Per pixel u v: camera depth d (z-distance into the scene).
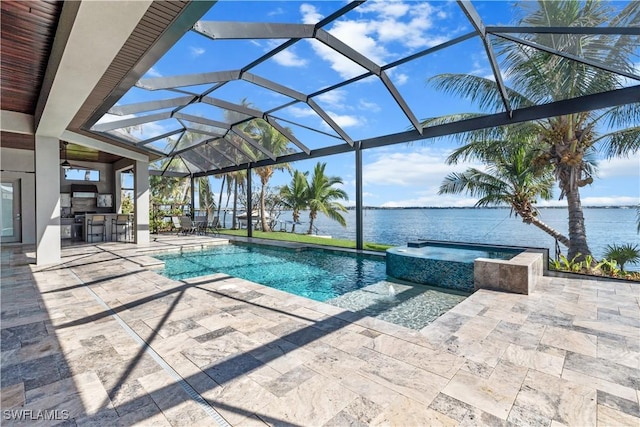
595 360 2.32
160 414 1.77
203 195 21.88
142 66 3.53
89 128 6.16
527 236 10.97
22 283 4.72
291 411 1.79
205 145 10.31
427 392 1.95
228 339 2.72
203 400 1.90
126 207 15.97
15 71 4.01
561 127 6.88
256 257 8.10
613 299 3.77
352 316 3.26
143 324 3.08
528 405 1.82
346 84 5.76
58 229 6.37
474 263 4.43
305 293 4.92
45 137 6.13
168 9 2.48
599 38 4.09
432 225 21.81
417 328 3.47
